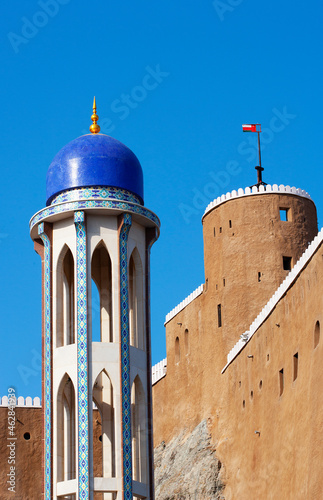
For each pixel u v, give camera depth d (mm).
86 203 39438
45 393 38719
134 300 40625
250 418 62531
